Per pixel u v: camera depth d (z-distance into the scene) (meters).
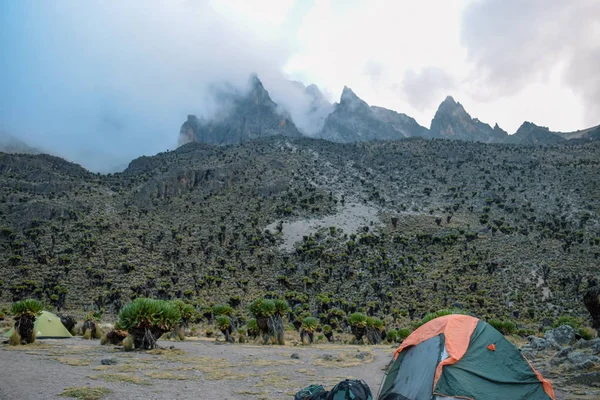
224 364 15.29
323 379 13.24
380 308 118.12
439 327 8.92
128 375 12.15
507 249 156.12
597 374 11.52
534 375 8.41
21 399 8.91
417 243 174.38
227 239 184.38
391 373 9.25
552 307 109.50
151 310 18.55
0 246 161.50
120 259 152.75
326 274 148.12
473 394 7.77
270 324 28.77
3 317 45.75
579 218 180.88
